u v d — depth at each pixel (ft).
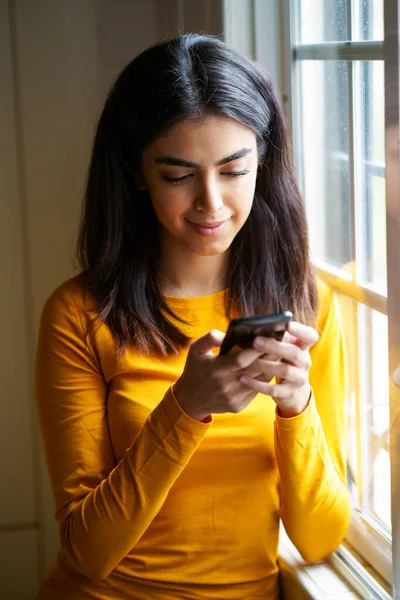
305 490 4.77
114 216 5.02
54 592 5.02
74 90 7.09
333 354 5.16
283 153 5.04
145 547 4.86
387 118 4.19
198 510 4.81
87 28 7.03
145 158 4.58
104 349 4.91
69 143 7.15
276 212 5.12
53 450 4.91
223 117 4.40
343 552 5.21
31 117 7.07
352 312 5.38
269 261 5.11
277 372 4.22
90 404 4.92
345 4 5.10
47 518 7.69
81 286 5.06
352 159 5.18
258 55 5.97
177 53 4.59
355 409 5.46
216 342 4.25
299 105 5.88
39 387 5.02
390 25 4.09
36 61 7.00
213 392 4.24
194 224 4.56
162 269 5.08
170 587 4.83
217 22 6.13
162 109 4.40
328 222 5.65
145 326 4.91
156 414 4.47
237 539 4.86
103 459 4.90
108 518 4.53
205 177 4.44
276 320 3.92
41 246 7.26
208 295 5.08
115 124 4.89
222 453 4.82
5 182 7.14
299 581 4.97
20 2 6.89
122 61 7.13
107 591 4.87
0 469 7.59
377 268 5.01
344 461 5.20
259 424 4.87
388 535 5.01
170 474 4.46
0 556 7.73
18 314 7.36
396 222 4.22
